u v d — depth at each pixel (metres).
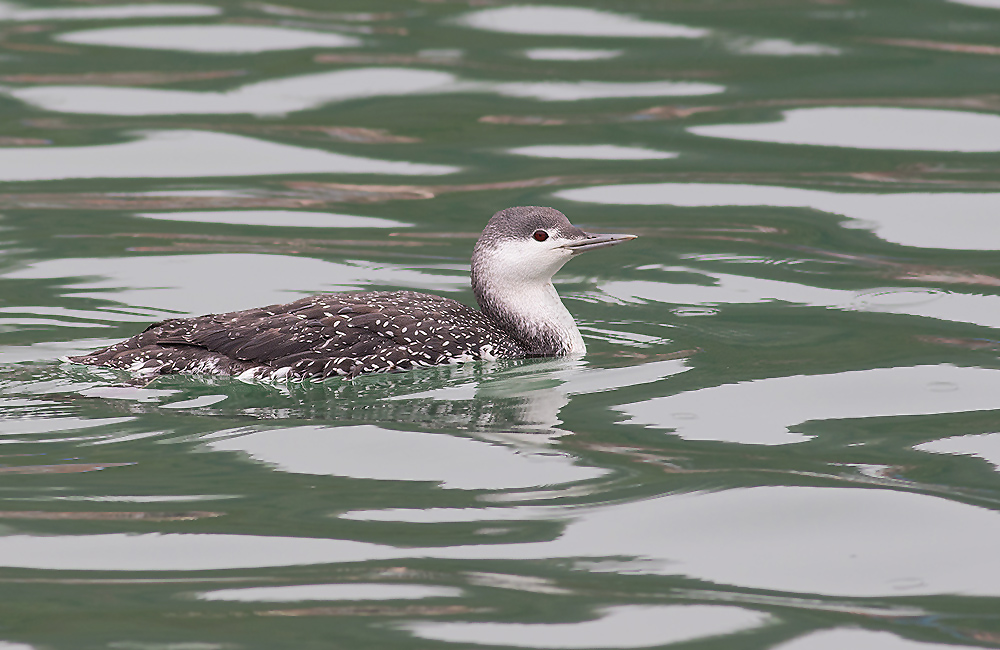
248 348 11.88
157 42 23.67
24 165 19.08
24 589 8.30
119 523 9.19
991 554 8.84
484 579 8.49
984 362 12.69
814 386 12.10
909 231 17.06
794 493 9.76
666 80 22.25
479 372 12.48
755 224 17.38
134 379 11.88
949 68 22.44
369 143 20.03
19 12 25.14
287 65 22.72
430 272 15.69
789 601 8.28
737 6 25.55
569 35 24.20
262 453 10.43
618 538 9.06
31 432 10.77
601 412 11.47
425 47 23.62
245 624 7.93
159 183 18.64
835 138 20.12
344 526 9.19
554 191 18.42
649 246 16.67
